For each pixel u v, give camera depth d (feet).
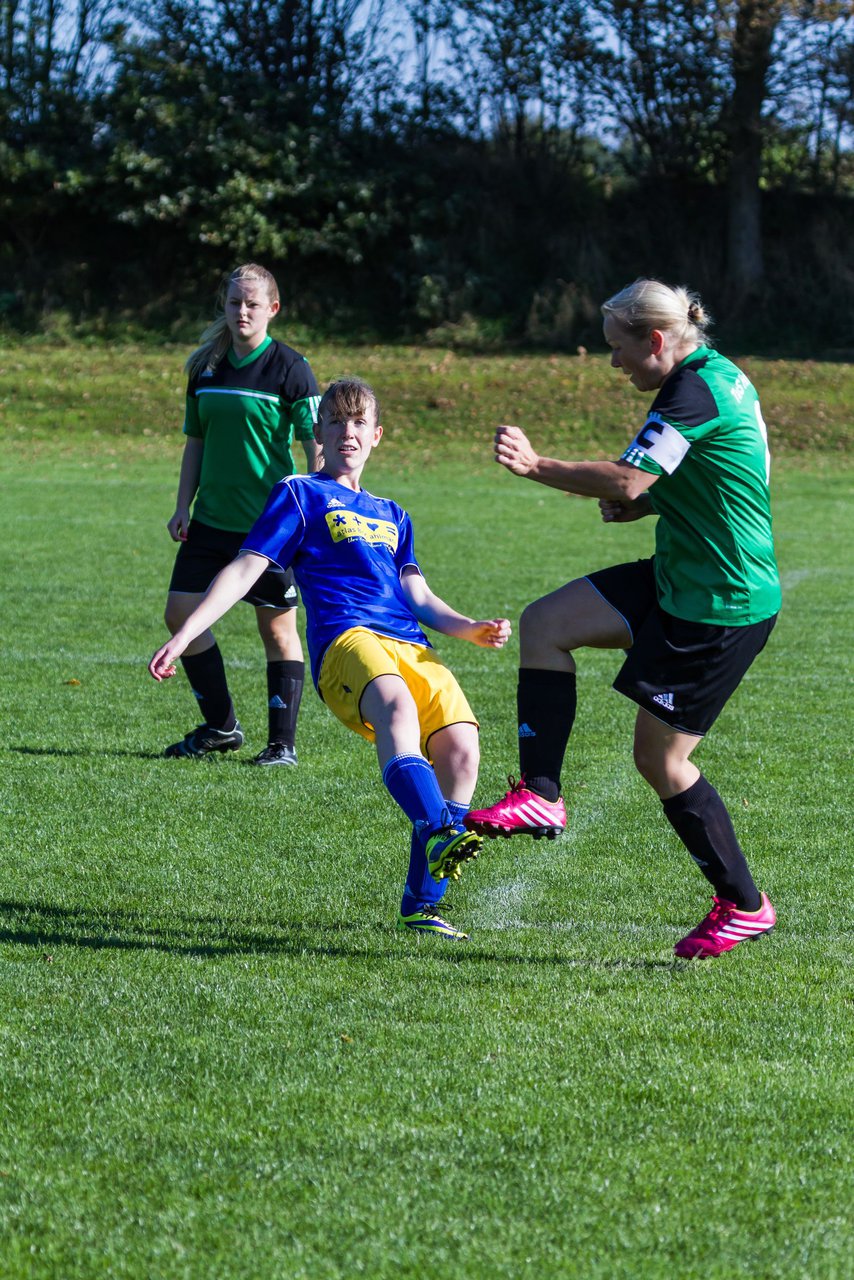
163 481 166.50
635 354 29.78
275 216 285.84
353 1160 22.07
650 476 27.68
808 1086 24.93
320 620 33.42
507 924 34.99
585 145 308.60
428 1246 19.60
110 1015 28.17
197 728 54.03
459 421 212.02
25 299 280.92
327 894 37.24
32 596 90.89
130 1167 21.84
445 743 32.71
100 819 44.39
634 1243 19.70
